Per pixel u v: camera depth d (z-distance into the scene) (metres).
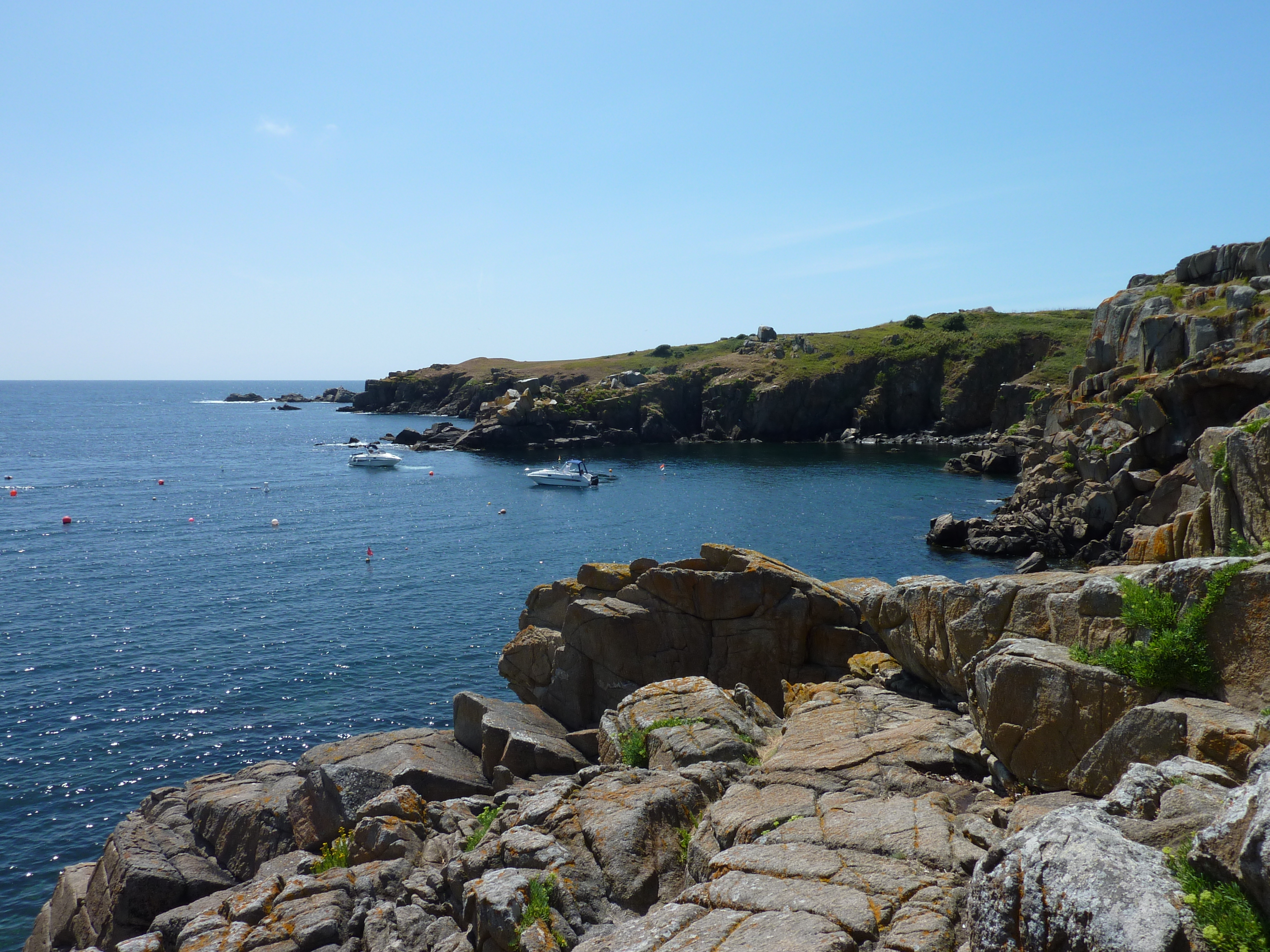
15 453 129.62
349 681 35.41
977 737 11.81
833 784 11.44
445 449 135.50
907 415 140.88
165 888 15.91
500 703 21.31
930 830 9.30
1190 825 6.34
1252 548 11.16
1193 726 8.28
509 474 106.31
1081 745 9.94
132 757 28.47
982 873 6.59
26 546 62.22
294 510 79.56
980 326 153.50
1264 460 12.95
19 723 30.92
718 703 16.08
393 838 15.12
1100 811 6.73
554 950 9.48
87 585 51.09
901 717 13.98
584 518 75.25
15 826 24.17
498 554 60.75
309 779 18.19
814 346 158.00
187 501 84.50
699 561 22.53
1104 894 5.55
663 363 183.38
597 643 21.28
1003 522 59.88
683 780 12.91
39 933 17.36
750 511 76.88
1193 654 9.38
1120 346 67.44
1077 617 11.29
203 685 34.88
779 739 14.31
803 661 20.61
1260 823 5.14
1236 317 56.53
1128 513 52.81
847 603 20.81
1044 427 88.88
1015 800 10.12
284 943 12.16
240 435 163.38
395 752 19.17
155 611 45.47
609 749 16.08
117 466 114.12
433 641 40.72
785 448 132.25
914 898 8.02
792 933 7.60
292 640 40.72
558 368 188.62
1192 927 5.21
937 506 77.06
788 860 9.04
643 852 11.41
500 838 12.38
